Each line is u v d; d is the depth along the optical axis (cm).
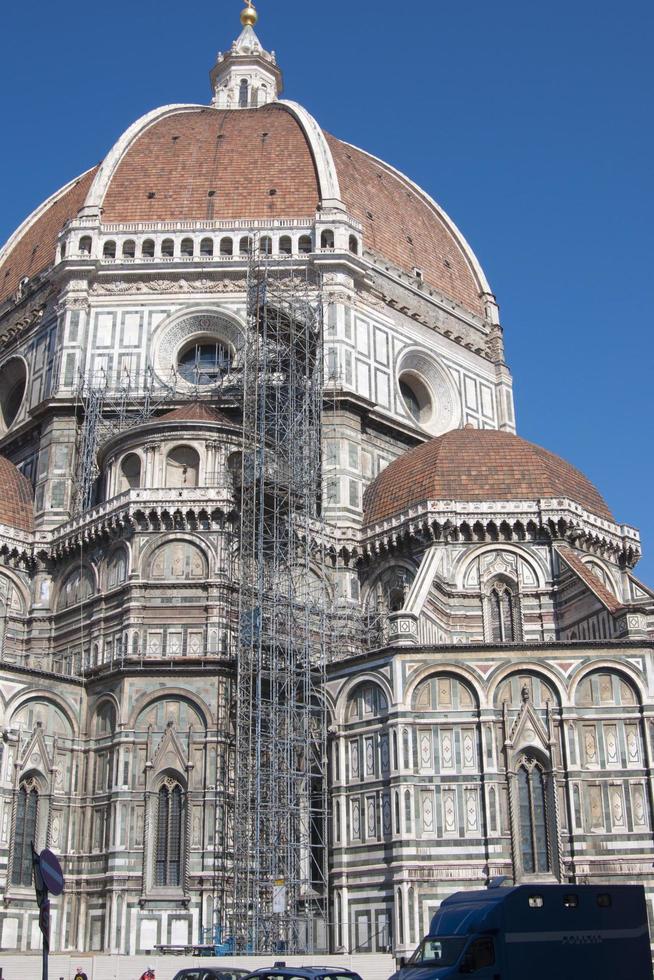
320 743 6694
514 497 7412
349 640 7425
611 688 6222
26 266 9938
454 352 9588
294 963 5519
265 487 7231
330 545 7644
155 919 6328
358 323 8744
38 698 6788
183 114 10525
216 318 8694
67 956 5522
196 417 7519
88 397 8275
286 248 8969
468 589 7250
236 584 7056
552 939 3697
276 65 13000
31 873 6506
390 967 5584
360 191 9819
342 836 6334
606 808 6022
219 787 6550
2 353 9519
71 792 6781
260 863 6269
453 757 6166
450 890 5934
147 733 6688
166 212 9219
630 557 7775
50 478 8106
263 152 9706
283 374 7931
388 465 8394
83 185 10256
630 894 3862
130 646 6906
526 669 6272
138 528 7156
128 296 8775
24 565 7856
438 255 10181
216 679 6756
